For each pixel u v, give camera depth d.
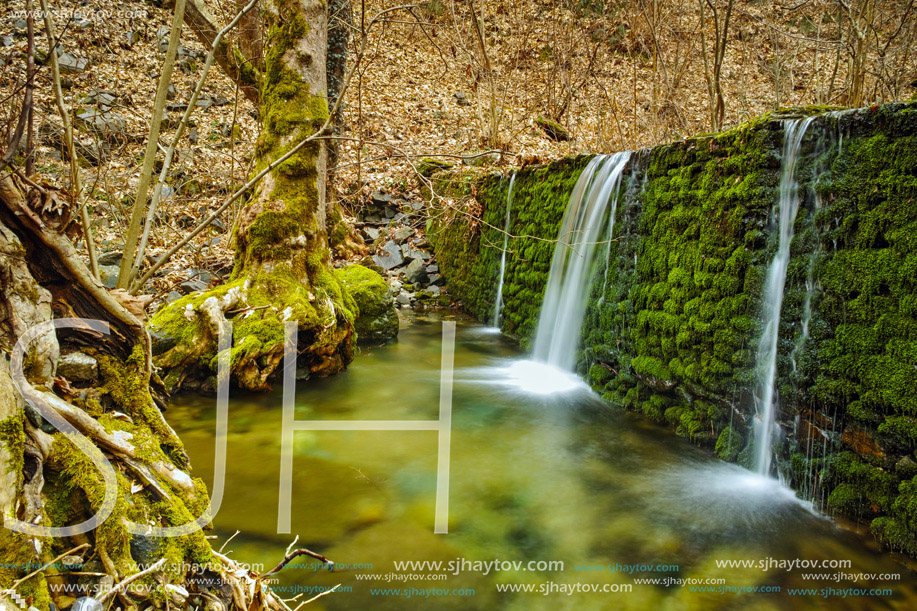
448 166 10.27
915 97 2.83
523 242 6.93
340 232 9.30
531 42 13.94
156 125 2.08
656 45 8.77
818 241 3.06
